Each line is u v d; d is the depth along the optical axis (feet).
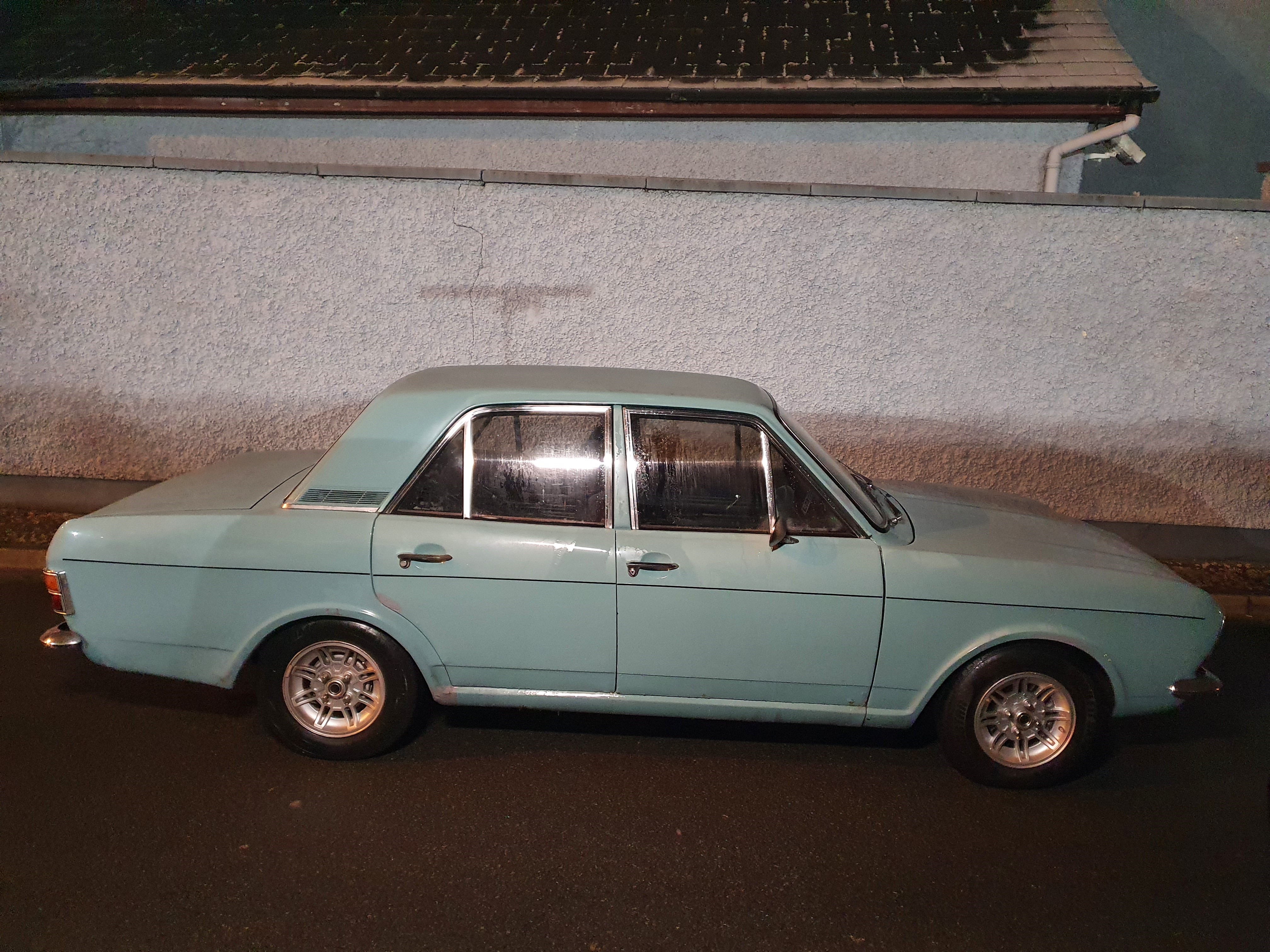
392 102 28.73
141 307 21.70
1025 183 29.48
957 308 21.26
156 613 12.04
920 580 11.98
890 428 21.99
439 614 11.94
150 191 21.06
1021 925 10.13
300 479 13.64
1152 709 12.64
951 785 12.92
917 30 31.71
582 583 11.82
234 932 9.37
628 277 21.39
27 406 22.20
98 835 10.80
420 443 12.17
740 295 21.40
